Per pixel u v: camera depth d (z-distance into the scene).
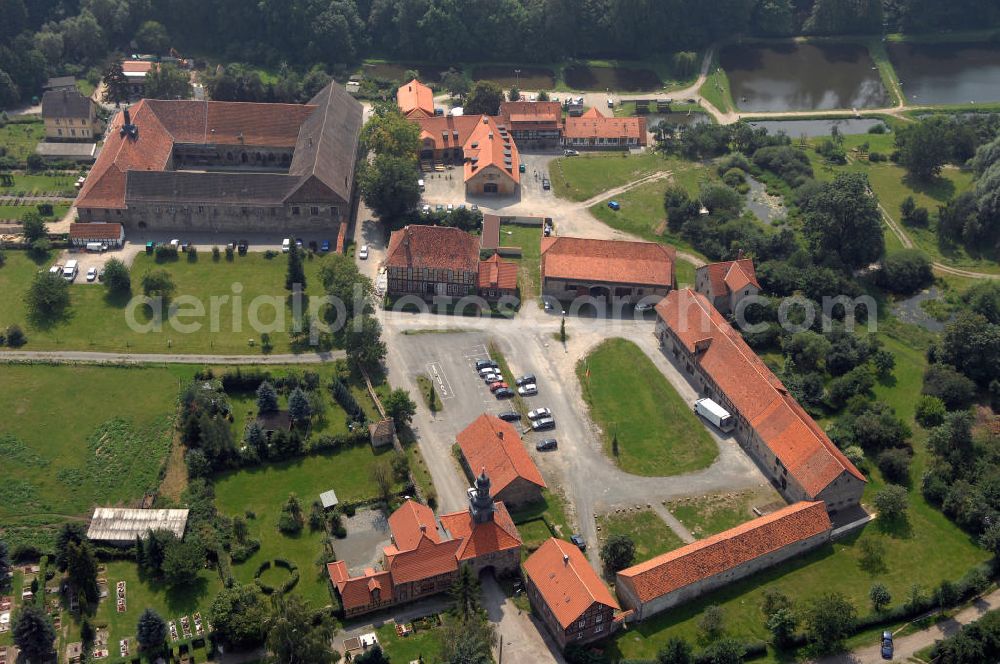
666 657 158.75
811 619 164.88
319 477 196.88
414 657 162.12
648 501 195.75
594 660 160.00
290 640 152.38
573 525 189.12
